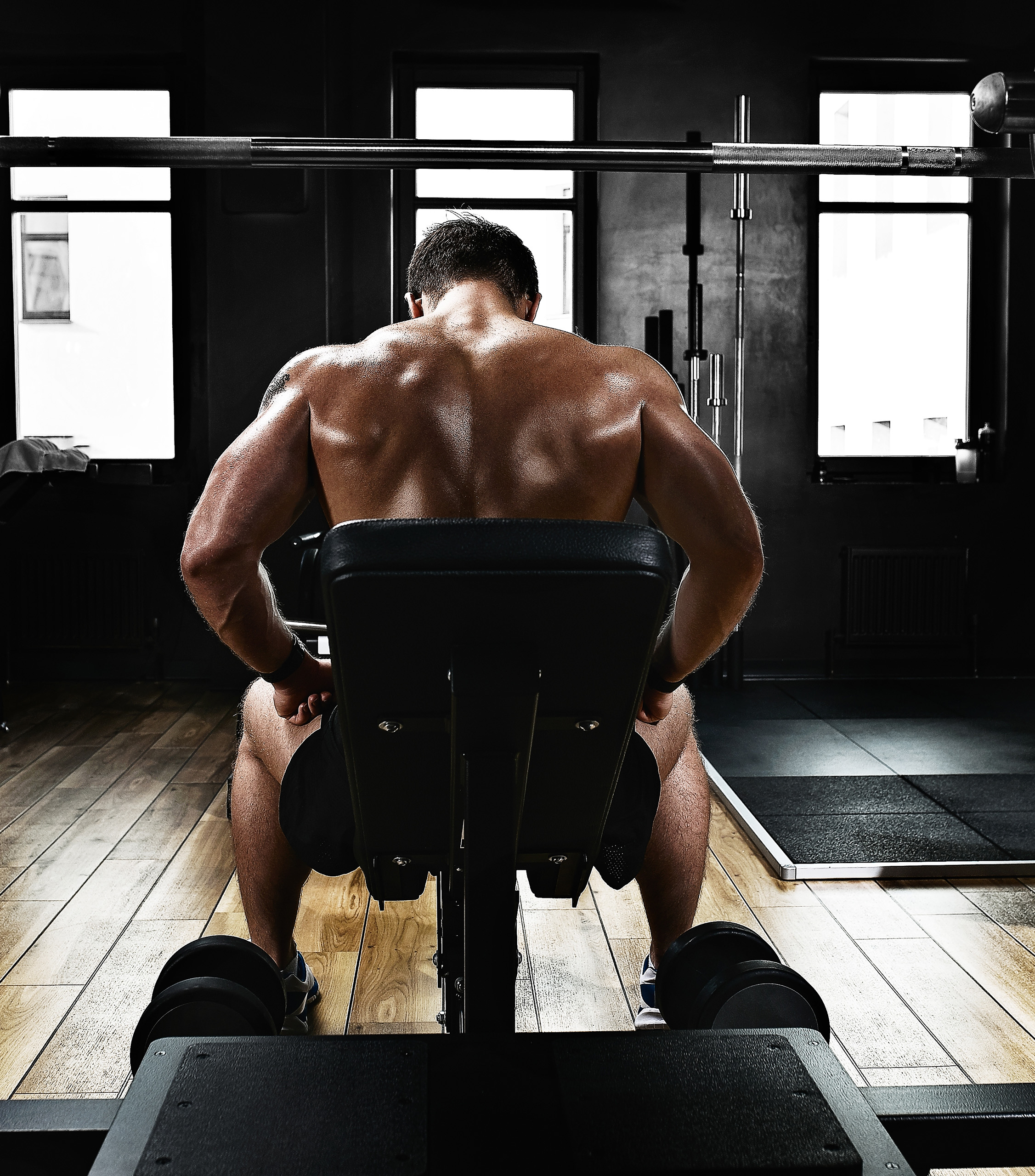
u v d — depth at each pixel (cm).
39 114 530
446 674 84
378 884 109
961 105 551
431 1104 81
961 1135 94
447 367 108
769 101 529
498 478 105
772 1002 112
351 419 106
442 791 94
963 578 544
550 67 533
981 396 557
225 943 118
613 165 189
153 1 512
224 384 514
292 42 501
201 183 528
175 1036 106
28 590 523
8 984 194
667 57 526
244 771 151
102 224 530
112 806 313
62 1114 92
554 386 108
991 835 281
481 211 532
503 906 87
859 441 555
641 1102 82
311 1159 74
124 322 534
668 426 107
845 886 251
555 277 539
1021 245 540
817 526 544
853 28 529
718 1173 74
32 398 537
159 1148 75
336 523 107
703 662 112
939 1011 184
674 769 147
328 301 514
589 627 81
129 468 532
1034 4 532
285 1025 170
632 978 199
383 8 511
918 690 507
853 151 192
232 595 103
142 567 525
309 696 114
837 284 546
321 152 185
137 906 234
